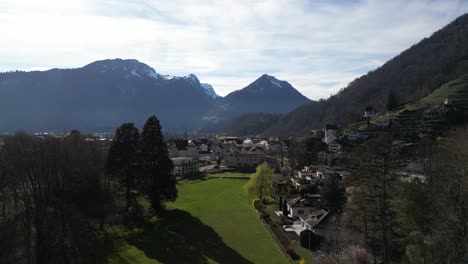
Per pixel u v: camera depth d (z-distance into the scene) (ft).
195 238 195.00
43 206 169.37
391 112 588.91
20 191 179.42
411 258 130.21
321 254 152.97
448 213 133.80
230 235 200.13
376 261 142.00
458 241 118.93
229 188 345.51
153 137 234.79
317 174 344.69
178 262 162.30
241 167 500.74
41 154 178.70
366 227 145.28
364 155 140.15
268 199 294.66
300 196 261.03
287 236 196.34
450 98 509.76
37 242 160.45
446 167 167.84
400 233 148.15
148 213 239.50
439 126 428.97
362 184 141.49
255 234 201.87
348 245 151.94
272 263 160.04
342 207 212.02
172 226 215.72
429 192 149.28
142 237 197.06
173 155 597.11
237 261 162.81
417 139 407.44
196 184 367.04
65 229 175.32
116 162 223.92
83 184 202.39
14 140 184.03
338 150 475.31
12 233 156.46
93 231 196.54
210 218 234.99
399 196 143.95
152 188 233.55
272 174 291.58
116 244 185.88
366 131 509.76
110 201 222.89
